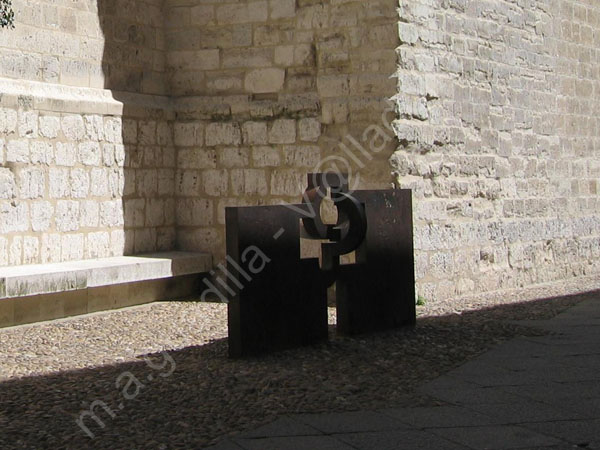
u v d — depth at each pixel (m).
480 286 12.58
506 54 13.22
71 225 10.90
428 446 5.32
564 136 14.68
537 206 13.95
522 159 13.59
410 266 9.10
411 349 8.02
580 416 5.93
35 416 6.01
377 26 11.16
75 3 11.20
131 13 11.97
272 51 11.89
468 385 6.79
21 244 10.29
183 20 12.39
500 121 13.07
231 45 12.14
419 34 11.41
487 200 12.78
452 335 8.74
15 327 9.62
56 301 10.10
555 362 7.59
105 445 5.39
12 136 10.17
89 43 11.38
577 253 15.01
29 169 10.37
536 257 13.90
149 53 12.25
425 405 6.23
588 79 15.36
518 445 5.33
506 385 6.79
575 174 14.98
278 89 11.86
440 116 11.81
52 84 10.82
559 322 9.73
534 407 6.16
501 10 13.09
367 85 11.21
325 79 11.48
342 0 11.38
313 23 11.59
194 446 5.36
